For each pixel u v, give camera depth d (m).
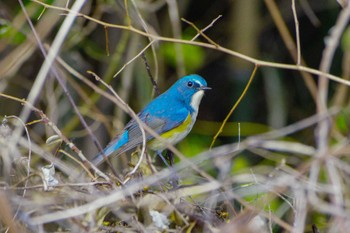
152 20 15.18
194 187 9.41
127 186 9.02
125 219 8.89
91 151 15.05
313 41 17.50
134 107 15.76
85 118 15.27
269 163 15.09
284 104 16.92
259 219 9.02
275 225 10.54
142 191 9.13
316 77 17.64
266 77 16.92
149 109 12.84
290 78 17.56
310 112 17.36
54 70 9.63
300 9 16.94
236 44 16.86
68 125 14.27
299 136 16.75
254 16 16.67
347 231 8.34
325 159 8.58
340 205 8.41
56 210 8.97
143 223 9.03
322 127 8.84
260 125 16.45
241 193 9.47
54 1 12.97
